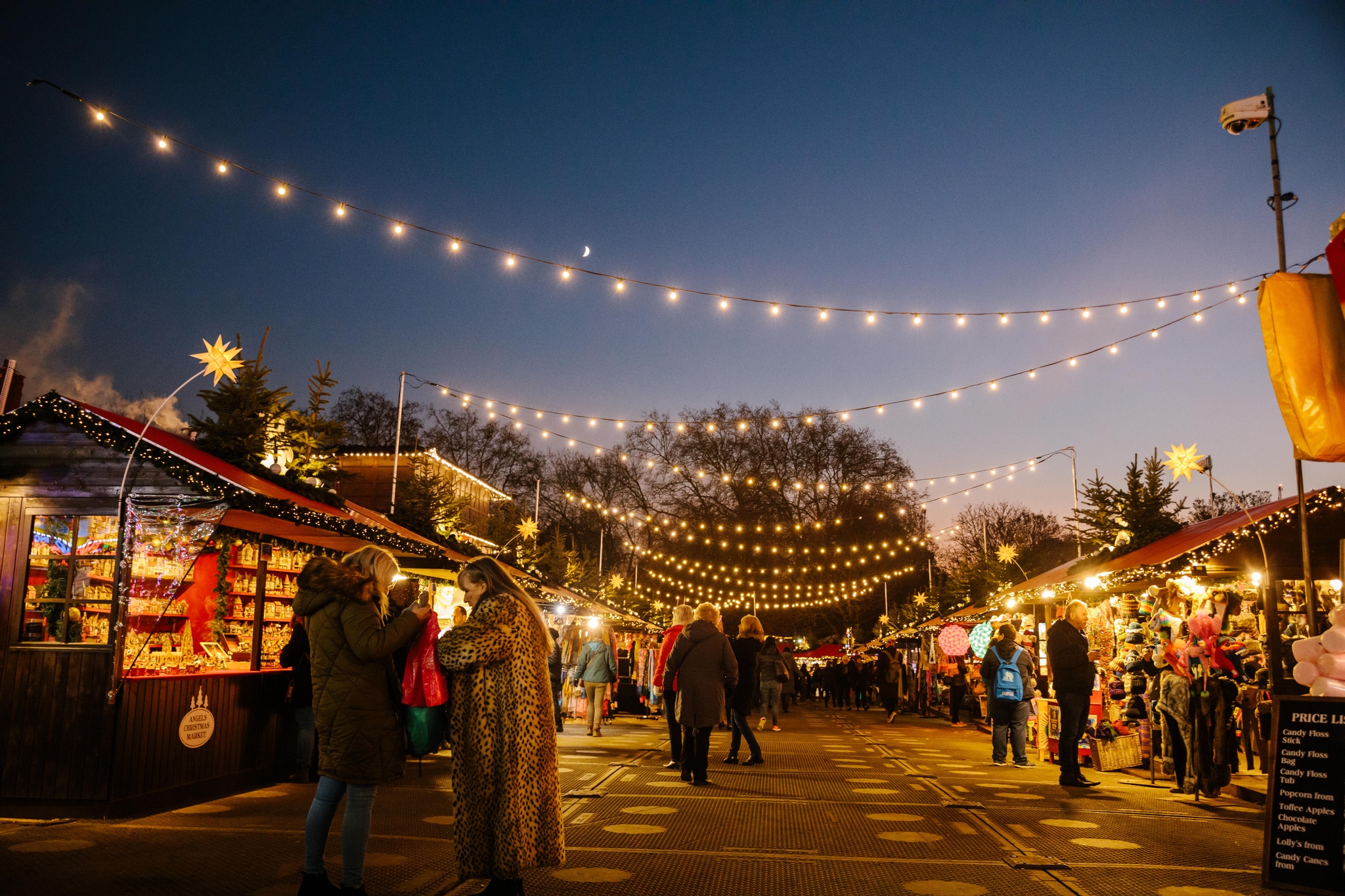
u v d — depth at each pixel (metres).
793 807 8.44
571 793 8.92
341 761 4.86
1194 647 9.22
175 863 5.84
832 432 49.56
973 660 23.80
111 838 6.55
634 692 23.55
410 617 4.99
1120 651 12.88
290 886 5.32
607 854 6.36
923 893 5.43
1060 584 13.52
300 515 8.30
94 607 7.59
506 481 51.56
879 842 6.89
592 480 52.66
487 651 4.88
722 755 13.28
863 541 47.41
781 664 19.58
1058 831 7.38
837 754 13.59
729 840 6.89
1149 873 5.97
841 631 55.38
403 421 49.41
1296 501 9.01
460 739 4.93
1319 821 5.59
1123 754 11.71
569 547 48.94
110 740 7.29
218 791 8.48
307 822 4.89
